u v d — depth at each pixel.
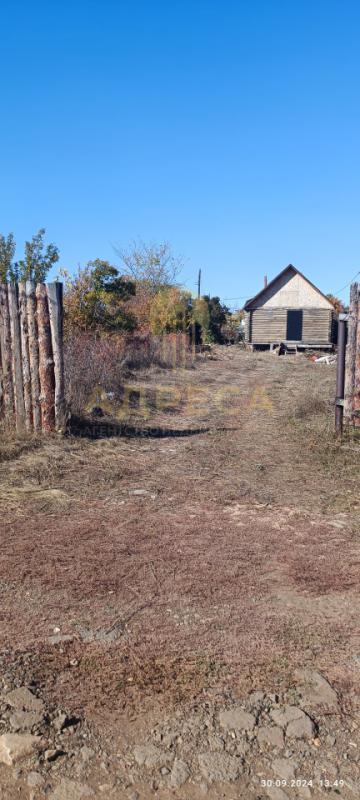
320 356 31.48
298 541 4.82
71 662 3.13
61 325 8.07
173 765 2.51
